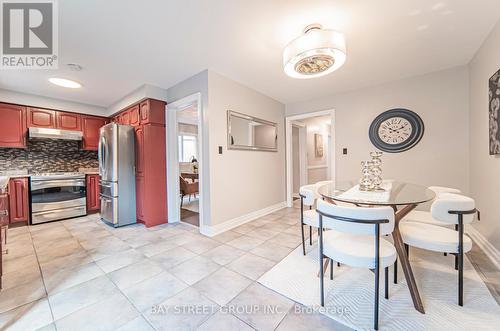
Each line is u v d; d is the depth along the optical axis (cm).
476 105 240
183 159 693
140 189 338
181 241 261
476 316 130
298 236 274
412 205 157
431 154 290
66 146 417
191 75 289
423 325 124
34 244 255
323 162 677
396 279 165
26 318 135
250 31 193
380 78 307
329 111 381
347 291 158
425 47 225
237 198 320
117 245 250
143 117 330
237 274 184
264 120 375
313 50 165
